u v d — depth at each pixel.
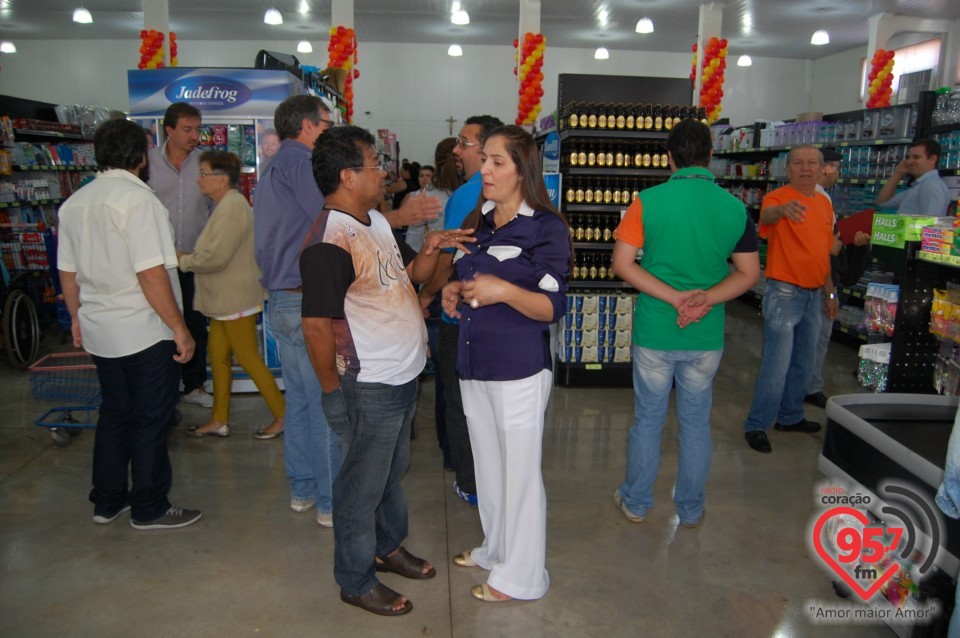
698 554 2.71
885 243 2.98
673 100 5.26
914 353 2.80
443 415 3.40
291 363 2.84
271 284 2.70
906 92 13.19
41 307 6.57
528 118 7.55
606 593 2.44
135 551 2.69
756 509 3.10
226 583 2.48
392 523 2.43
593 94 5.20
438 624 2.25
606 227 4.84
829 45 14.62
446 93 16.05
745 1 10.88
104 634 2.19
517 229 2.04
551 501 3.17
